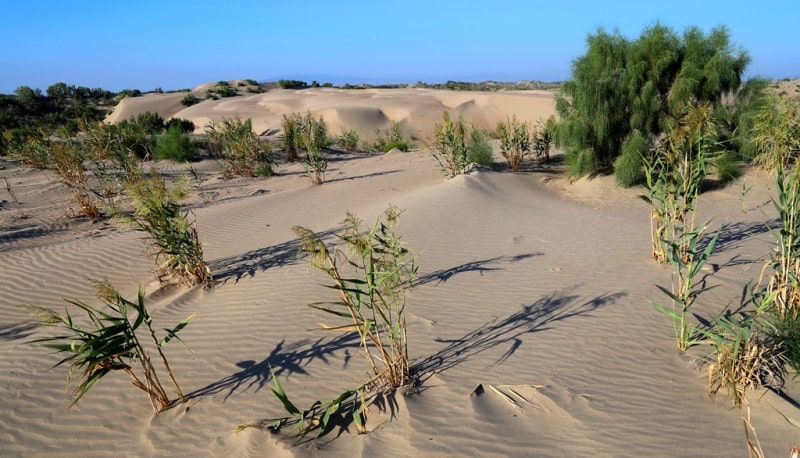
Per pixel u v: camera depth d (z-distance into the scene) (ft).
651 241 29.91
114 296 17.03
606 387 16.84
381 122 187.73
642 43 46.75
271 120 188.75
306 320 22.75
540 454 13.89
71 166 49.39
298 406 16.87
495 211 39.83
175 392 18.47
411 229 35.12
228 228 40.27
